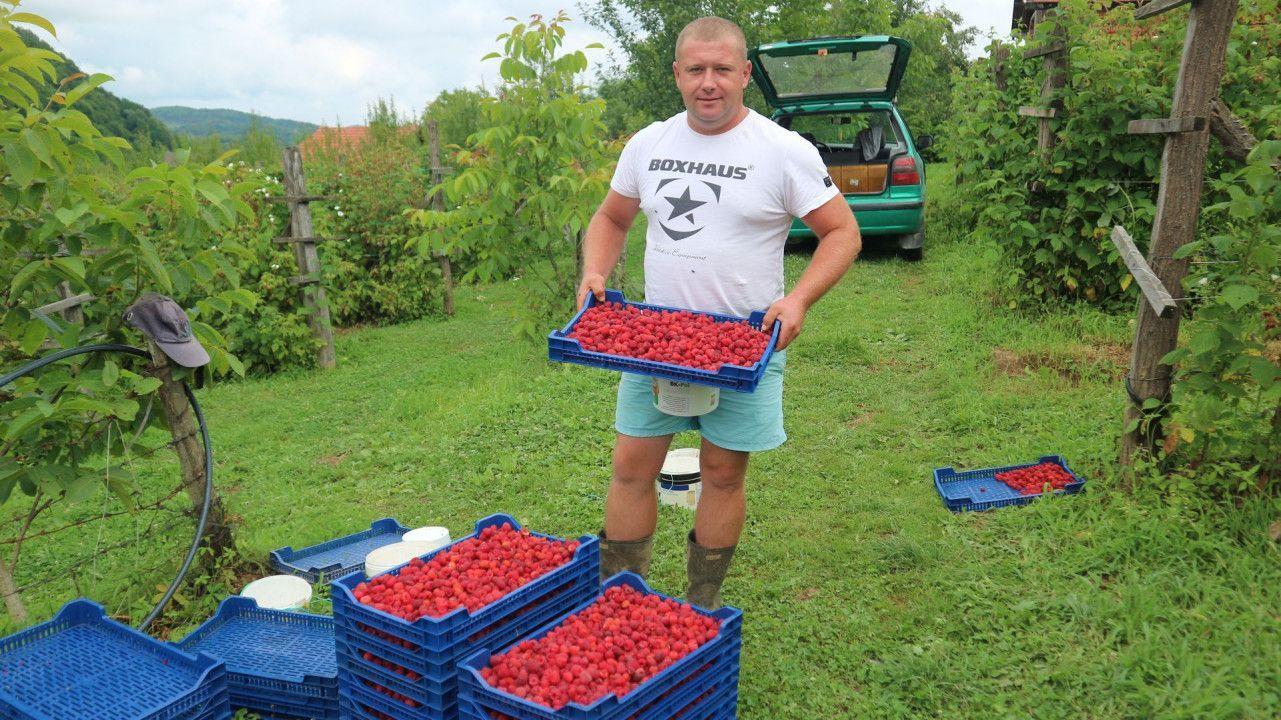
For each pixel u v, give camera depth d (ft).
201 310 13.10
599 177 26.07
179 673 9.13
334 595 8.80
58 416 11.22
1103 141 23.17
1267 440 12.82
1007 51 34.42
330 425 22.20
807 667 10.55
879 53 34.96
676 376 9.07
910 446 17.71
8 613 12.51
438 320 34.83
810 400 20.72
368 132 55.16
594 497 16.19
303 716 9.48
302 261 28.09
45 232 10.73
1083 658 9.95
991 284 27.73
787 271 34.91
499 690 7.57
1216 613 10.28
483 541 10.16
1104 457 14.88
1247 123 21.71
